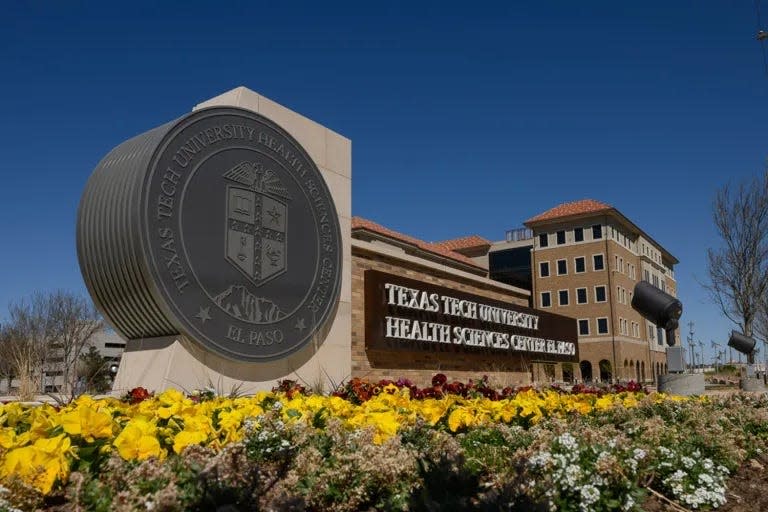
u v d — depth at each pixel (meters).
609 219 61.62
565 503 4.07
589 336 60.44
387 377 13.78
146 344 8.85
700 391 14.28
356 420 5.19
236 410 4.93
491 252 68.69
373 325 13.36
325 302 11.15
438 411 5.93
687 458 5.02
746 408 9.31
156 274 8.20
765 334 34.09
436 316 15.74
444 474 3.20
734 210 28.44
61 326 32.81
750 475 6.04
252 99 10.63
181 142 8.88
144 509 2.98
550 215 64.38
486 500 2.88
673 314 15.09
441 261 36.84
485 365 17.78
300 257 10.71
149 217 8.27
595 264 61.16
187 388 8.51
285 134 10.77
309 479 3.89
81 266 9.06
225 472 3.46
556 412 7.64
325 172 12.14
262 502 3.48
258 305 9.72
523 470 4.03
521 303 21.80
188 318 8.55
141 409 4.80
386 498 4.01
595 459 4.45
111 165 8.98
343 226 12.42
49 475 3.25
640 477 4.65
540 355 20.89
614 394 11.41
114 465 3.35
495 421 6.55
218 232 9.23
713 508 4.79
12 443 3.46
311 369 10.92
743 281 28.44
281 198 10.48
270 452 4.29
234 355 9.16
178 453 3.84
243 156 9.87
